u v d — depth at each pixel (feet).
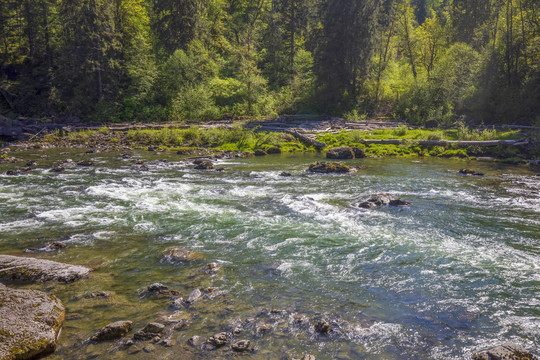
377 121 126.11
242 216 37.50
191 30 167.73
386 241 30.60
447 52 140.87
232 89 152.56
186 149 90.89
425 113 123.54
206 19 190.08
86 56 137.90
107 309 19.97
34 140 106.52
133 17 169.07
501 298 21.42
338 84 140.97
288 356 16.10
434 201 43.62
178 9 167.02
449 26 187.52
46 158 78.33
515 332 18.11
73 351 16.46
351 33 136.36
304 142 98.32
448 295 21.80
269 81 183.11
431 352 16.55
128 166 68.90
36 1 154.71
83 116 139.74
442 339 17.56
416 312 19.93
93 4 138.72
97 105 138.41
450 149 85.20
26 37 164.86
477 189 50.11
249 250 28.66
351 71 141.69
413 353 16.47
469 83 120.98
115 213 38.52
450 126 110.01
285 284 23.09
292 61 177.58
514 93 112.47
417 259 26.96
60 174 60.64
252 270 25.11
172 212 38.93
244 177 58.49
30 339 16.01
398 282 23.41
